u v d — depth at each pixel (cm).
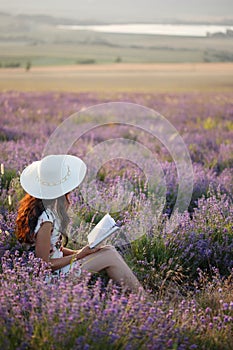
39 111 1255
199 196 727
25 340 362
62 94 1452
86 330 364
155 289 509
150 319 375
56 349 352
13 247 518
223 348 401
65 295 377
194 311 431
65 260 471
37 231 465
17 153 819
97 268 480
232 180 780
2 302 385
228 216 601
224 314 450
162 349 367
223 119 1275
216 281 505
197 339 400
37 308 397
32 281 428
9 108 1266
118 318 375
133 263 543
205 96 1470
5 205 607
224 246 571
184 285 520
